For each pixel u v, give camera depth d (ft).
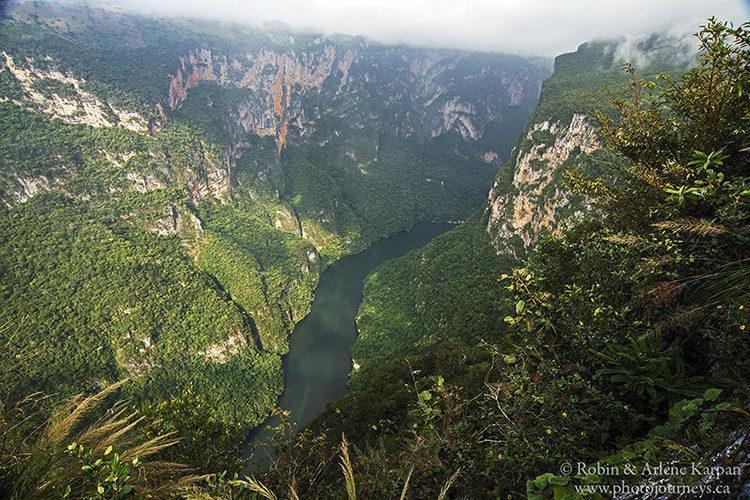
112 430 13.29
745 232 14.14
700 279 15.28
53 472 11.43
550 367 15.53
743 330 12.46
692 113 18.71
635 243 17.61
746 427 10.41
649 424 14.17
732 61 16.69
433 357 128.36
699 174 17.39
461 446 14.35
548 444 13.41
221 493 14.79
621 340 15.58
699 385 13.17
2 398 12.47
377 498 15.52
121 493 11.03
